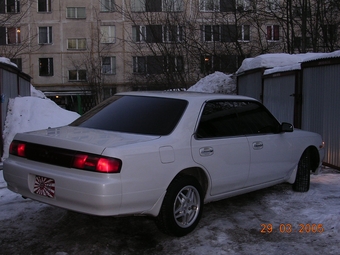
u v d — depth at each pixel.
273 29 26.44
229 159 4.82
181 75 21.70
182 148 4.28
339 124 7.81
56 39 36.75
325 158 8.29
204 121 4.71
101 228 4.66
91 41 36.50
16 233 4.50
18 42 33.06
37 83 37.03
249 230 4.62
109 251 4.04
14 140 4.48
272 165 5.53
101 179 3.67
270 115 5.82
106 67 36.62
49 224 4.78
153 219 4.25
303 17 17.73
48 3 36.59
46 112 11.22
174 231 4.23
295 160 6.01
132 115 4.67
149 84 25.33
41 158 4.10
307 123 8.93
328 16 19.53
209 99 4.91
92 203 3.66
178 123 4.42
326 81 8.20
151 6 24.02
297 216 5.10
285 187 6.50
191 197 4.45
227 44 23.73
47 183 3.98
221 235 4.45
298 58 12.30
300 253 4.02
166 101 4.76
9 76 11.51
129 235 4.46
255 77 12.94
